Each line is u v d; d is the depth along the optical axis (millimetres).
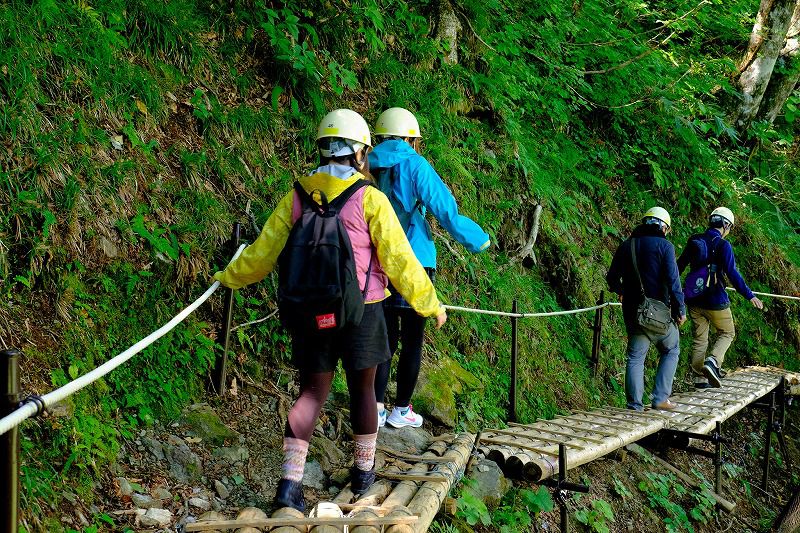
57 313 3354
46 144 3678
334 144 2951
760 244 9898
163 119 4531
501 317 6203
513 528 4172
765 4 10750
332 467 3787
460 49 7383
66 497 2811
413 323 4016
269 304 4402
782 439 8062
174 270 3973
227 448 3598
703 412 6543
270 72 5488
